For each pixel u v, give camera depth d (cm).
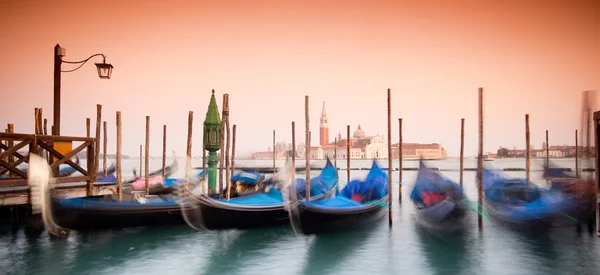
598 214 834
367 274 959
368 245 1215
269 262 1048
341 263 1042
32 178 1098
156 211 1273
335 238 1250
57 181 1144
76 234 1230
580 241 1247
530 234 1328
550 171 2364
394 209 1936
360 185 1634
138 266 1012
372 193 1580
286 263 1039
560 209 1354
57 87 1254
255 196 1448
